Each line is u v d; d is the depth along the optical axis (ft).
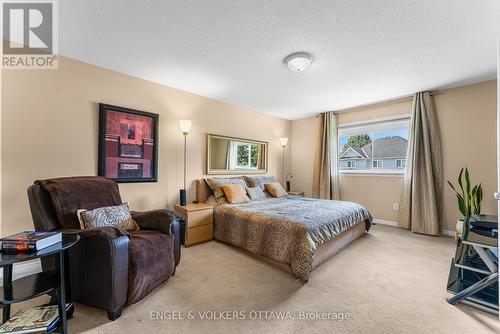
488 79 9.73
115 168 8.79
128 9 5.48
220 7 5.40
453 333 4.46
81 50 7.40
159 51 7.47
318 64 8.30
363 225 10.88
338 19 5.81
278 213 8.54
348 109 14.35
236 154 13.64
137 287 5.22
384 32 6.33
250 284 6.35
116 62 8.22
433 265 7.54
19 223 6.87
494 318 4.87
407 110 12.23
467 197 9.71
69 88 7.83
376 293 5.88
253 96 11.97
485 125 9.98
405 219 11.82
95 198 6.63
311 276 6.81
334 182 14.58
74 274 5.08
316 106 13.84
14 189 6.81
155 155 9.93
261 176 14.39
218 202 10.82
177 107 10.84
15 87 6.89
